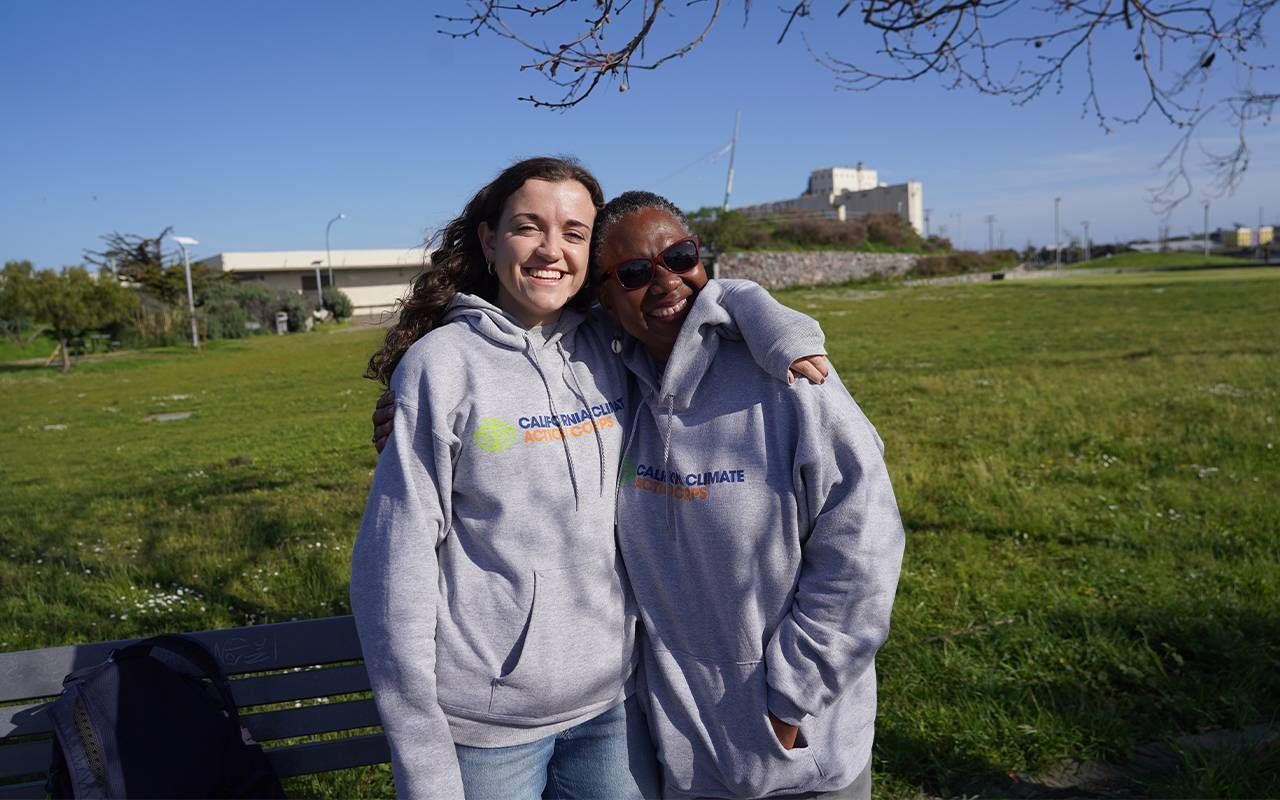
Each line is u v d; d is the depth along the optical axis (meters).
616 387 2.21
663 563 2.12
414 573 1.86
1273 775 3.21
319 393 19.64
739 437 2.04
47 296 31.30
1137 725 3.64
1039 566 5.47
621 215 2.11
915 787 3.34
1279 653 4.08
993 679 3.95
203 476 10.34
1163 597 4.76
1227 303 27.47
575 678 2.02
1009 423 10.08
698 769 2.13
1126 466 7.86
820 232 64.88
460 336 2.03
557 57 2.90
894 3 3.47
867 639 2.00
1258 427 8.92
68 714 2.02
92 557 6.89
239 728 2.26
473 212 2.17
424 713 1.86
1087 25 3.56
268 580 6.00
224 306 48.44
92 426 16.64
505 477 1.95
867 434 2.04
